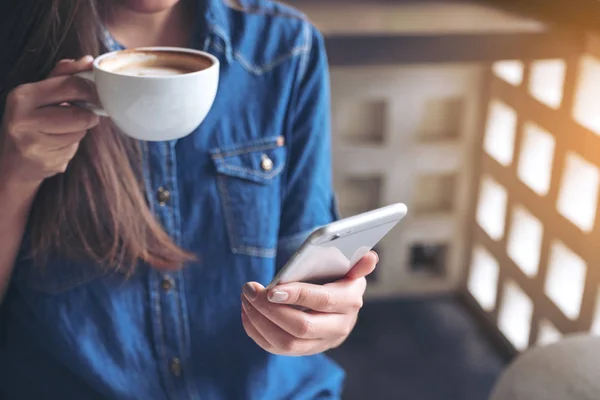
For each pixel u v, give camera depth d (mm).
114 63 709
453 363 2430
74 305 919
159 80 629
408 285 2791
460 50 1907
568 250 2070
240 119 954
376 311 2705
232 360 982
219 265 958
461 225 2740
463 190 2695
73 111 697
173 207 934
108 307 925
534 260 2326
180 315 953
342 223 694
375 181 2676
